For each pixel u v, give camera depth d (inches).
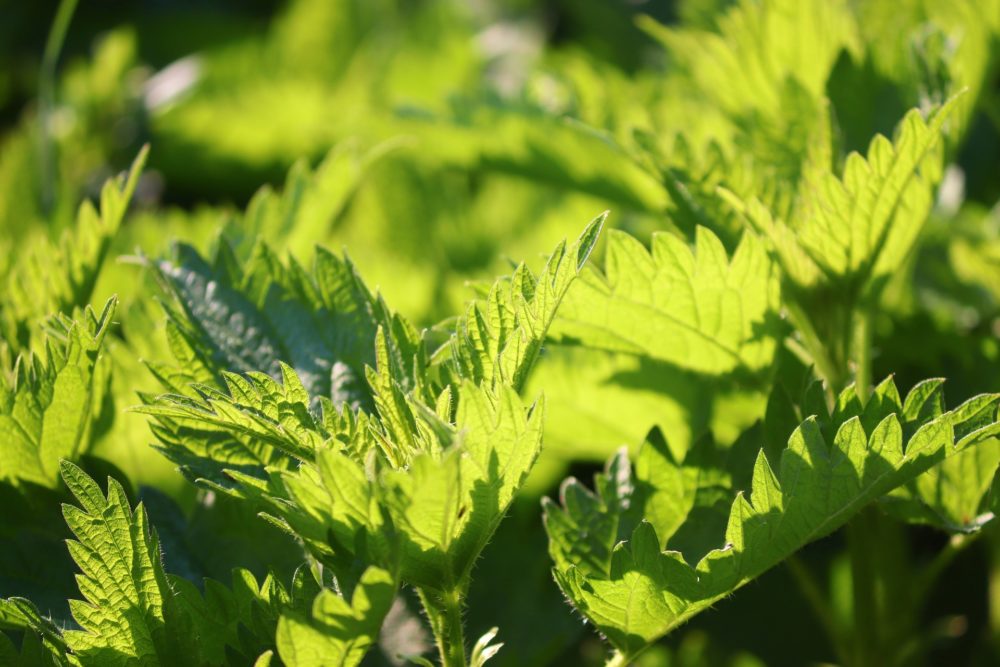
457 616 29.0
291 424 29.2
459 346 29.5
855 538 31.8
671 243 31.3
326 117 47.4
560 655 35.1
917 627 34.6
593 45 53.2
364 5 58.9
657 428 31.2
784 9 34.1
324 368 31.4
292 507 28.5
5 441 30.9
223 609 29.8
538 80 37.9
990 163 39.1
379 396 29.4
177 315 31.5
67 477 29.2
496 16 60.9
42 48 61.2
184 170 49.5
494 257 42.1
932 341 34.8
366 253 36.9
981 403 29.4
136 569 29.4
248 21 63.6
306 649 28.1
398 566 28.1
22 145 40.1
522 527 34.3
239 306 31.7
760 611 35.8
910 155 30.9
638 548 29.6
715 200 32.3
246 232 34.2
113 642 29.4
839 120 33.6
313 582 29.6
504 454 28.5
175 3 64.2
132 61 52.2
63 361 30.9
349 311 31.6
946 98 32.9
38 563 30.9
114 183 32.7
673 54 37.2
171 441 30.3
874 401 30.1
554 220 39.7
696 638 35.1
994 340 34.4
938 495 30.9
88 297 32.8
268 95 47.4
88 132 49.4
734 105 34.5
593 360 33.0
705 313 31.5
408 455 29.3
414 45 51.6
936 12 34.9
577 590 29.7
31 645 29.8
